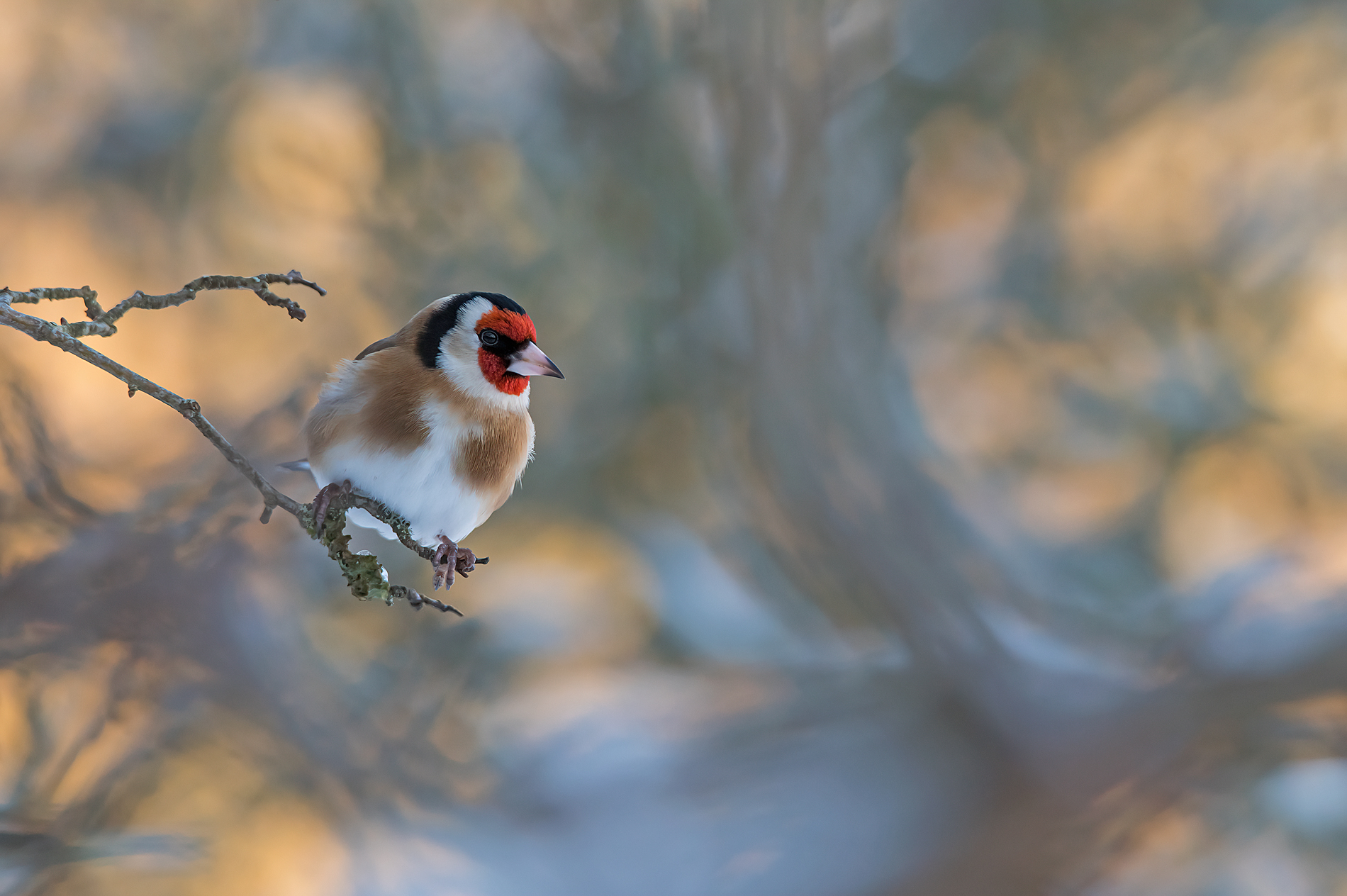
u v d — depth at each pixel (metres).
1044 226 16.03
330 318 13.77
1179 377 15.04
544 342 13.64
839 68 11.86
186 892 9.28
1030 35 15.37
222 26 15.08
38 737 7.20
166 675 6.59
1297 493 14.12
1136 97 15.68
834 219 12.02
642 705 10.89
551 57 14.16
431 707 9.05
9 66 15.02
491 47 14.34
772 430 10.52
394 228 13.78
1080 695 8.29
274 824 9.59
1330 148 15.66
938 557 9.45
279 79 14.70
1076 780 7.89
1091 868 7.79
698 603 12.43
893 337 14.20
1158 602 10.75
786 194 10.88
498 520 13.39
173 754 8.57
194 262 14.43
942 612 8.86
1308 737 8.38
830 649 11.23
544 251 13.72
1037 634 9.60
